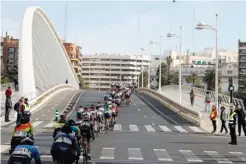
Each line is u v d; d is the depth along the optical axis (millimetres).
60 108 51156
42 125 34594
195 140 27219
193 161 18766
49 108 51031
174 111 51656
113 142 24844
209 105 48562
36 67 68625
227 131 31922
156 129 34188
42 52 77375
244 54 171875
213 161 18922
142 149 22172
